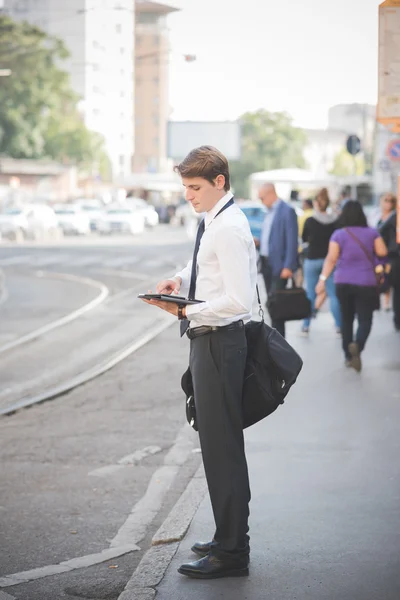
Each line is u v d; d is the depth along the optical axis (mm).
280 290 14109
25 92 106312
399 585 6094
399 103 10352
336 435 10406
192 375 6391
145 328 21109
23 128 106312
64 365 16297
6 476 9414
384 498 8039
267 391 6363
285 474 8852
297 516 7562
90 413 12453
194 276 6344
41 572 6773
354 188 33812
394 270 19234
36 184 119812
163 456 10211
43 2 177125
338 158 193750
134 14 187625
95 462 9969
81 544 7395
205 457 6352
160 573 6359
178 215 100625
